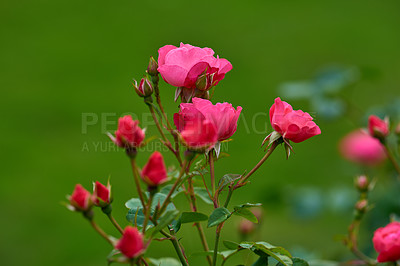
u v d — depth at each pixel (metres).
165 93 4.85
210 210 3.85
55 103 6.28
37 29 8.62
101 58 7.55
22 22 8.91
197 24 8.77
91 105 6.18
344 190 3.12
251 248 1.48
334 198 3.10
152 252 3.94
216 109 1.38
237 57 7.65
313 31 8.48
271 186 3.19
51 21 8.97
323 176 5.04
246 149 5.26
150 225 1.45
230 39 8.30
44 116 6.07
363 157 3.23
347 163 3.56
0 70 7.30
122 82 6.77
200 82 1.46
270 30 8.52
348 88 3.50
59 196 4.82
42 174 5.07
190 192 1.58
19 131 5.77
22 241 4.34
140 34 8.38
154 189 1.24
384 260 1.65
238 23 8.88
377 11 9.15
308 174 5.07
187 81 1.47
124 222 4.29
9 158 5.36
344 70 3.32
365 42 8.00
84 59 7.53
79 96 6.43
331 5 9.55
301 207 3.14
